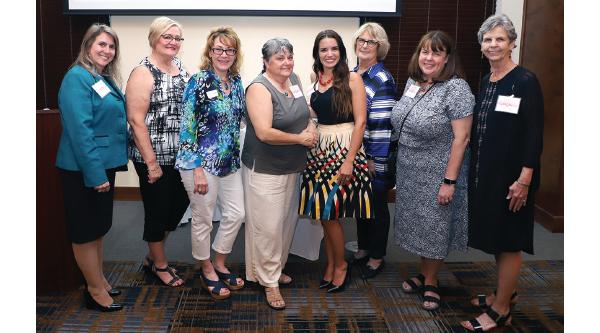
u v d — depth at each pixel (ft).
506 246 7.25
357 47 9.34
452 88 7.80
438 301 8.68
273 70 7.78
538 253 11.27
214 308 8.54
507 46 6.98
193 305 8.65
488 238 7.33
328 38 8.05
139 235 12.21
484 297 8.71
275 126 7.89
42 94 14.62
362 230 10.37
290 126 7.94
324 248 11.57
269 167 8.06
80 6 13.91
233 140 8.38
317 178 8.58
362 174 8.70
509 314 7.95
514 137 6.96
